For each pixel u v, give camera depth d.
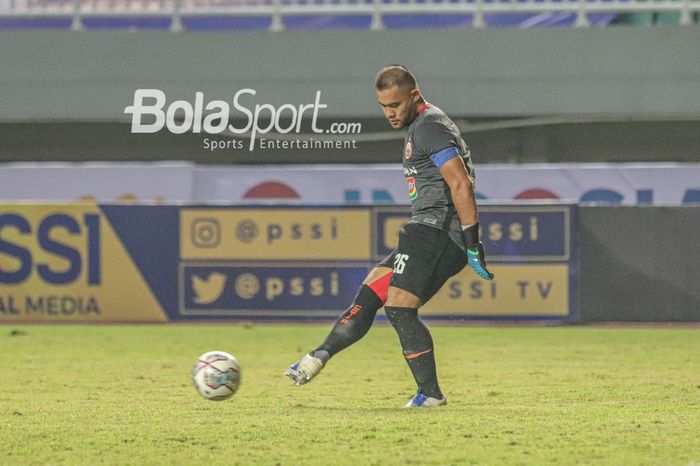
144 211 50.91
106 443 21.33
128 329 52.88
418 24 66.00
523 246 49.62
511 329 52.31
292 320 50.50
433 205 24.47
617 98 61.56
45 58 62.62
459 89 61.78
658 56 61.34
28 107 62.62
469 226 23.67
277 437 21.77
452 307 50.00
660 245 49.69
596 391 30.33
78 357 41.16
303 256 50.38
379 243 50.03
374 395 29.55
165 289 50.97
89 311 51.09
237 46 62.31
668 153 63.84
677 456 19.58
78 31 62.62
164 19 66.00
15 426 23.69
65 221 50.94
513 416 24.56
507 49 61.72
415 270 24.50
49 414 25.73
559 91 61.62
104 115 62.69
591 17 65.75
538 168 59.41
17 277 51.16
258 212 50.56
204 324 50.91
